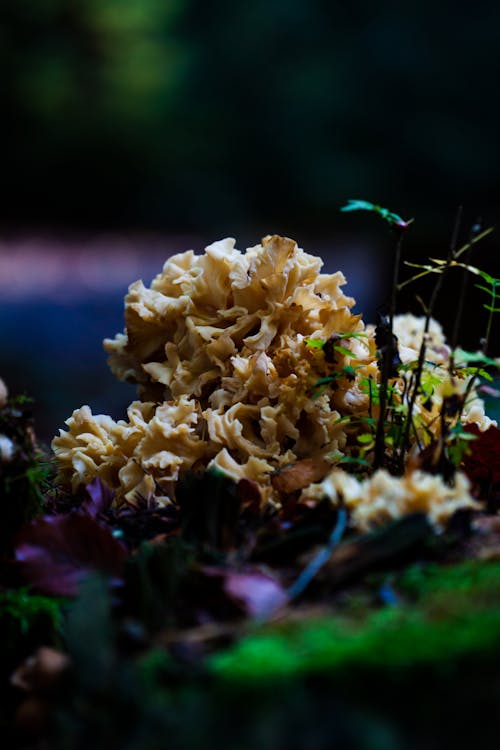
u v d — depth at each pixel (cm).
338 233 823
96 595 75
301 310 102
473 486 93
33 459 90
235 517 85
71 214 852
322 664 71
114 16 820
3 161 828
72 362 345
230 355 104
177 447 100
